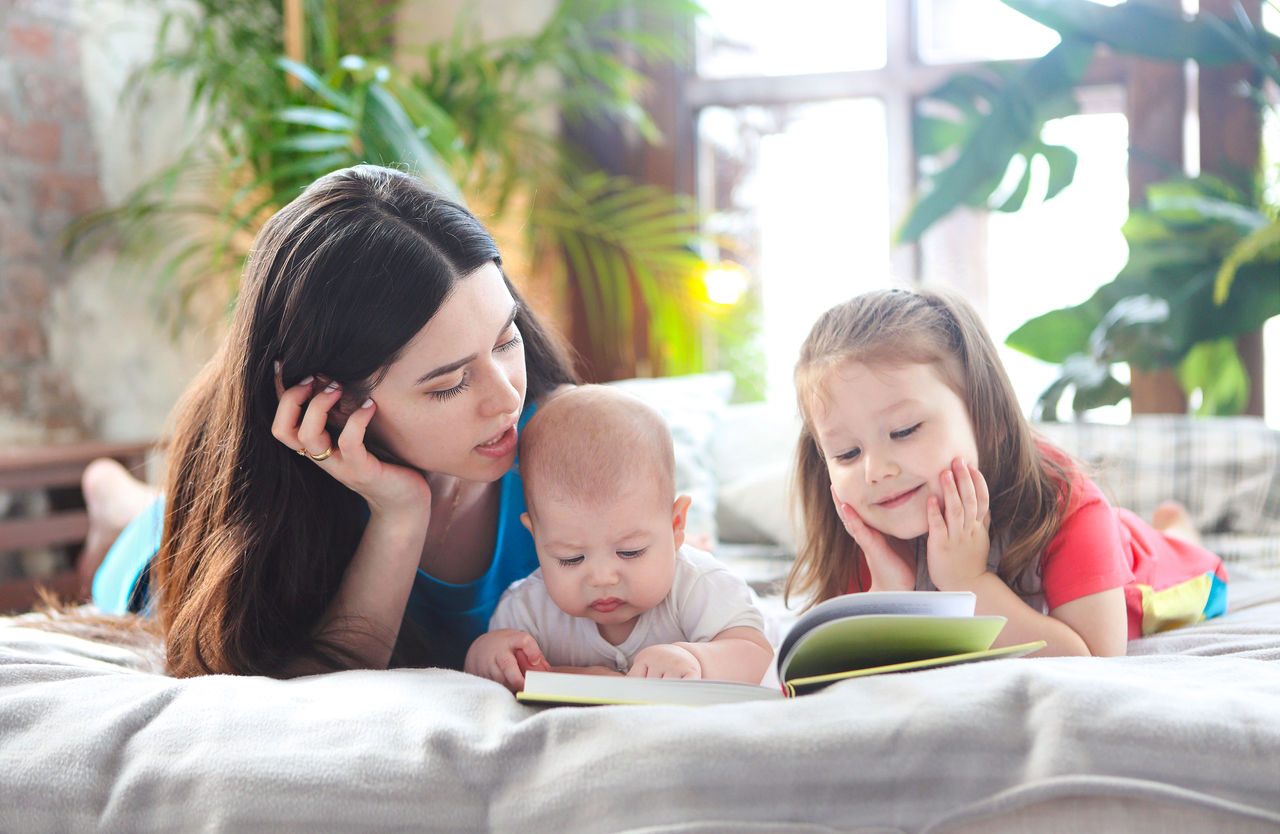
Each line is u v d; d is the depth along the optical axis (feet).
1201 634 3.53
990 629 2.46
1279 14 8.89
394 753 2.25
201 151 9.82
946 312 3.30
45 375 8.79
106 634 3.78
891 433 3.07
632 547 2.94
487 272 2.86
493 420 2.83
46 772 2.31
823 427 3.19
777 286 10.44
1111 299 7.99
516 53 9.61
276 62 7.82
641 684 2.48
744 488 6.84
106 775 2.31
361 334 2.73
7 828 2.26
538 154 10.41
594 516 2.90
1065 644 3.03
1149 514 6.50
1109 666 2.54
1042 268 9.60
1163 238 7.91
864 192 10.14
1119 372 9.29
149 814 2.23
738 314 10.16
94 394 9.19
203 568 3.20
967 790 2.01
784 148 10.37
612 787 2.04
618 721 2.19
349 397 2.89
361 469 2.97
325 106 8.16
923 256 9.94
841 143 10.18
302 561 3.23
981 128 8.35
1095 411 8.86
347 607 3.23
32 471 7.74
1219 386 8.24
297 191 7.52
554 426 3.02
